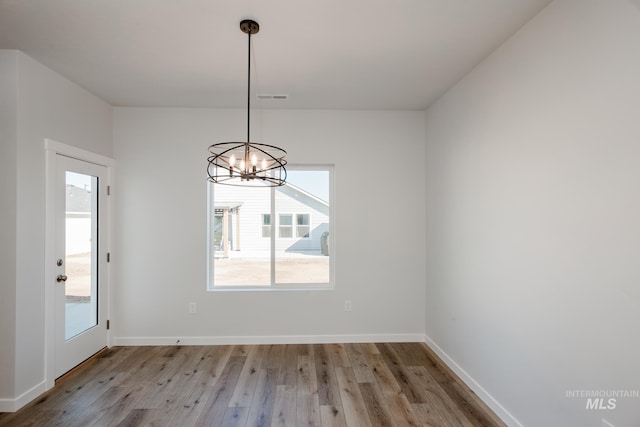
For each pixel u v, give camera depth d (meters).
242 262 3.62
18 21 1.91
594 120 1.48
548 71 1.76
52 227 2.53
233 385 2.58
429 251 3.43
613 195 1.39
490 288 2.30
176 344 3.39
